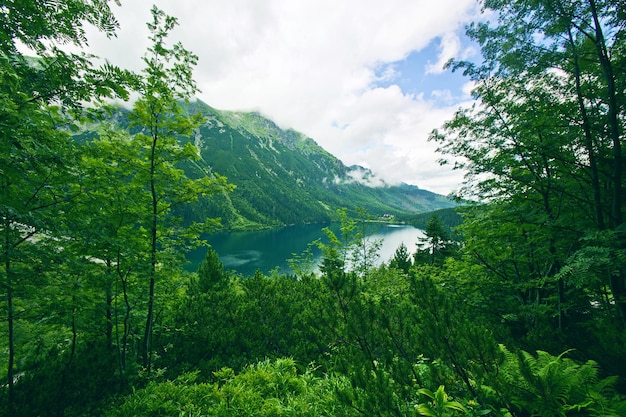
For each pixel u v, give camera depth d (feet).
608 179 18.66
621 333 12.85
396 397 12.53
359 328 13.57
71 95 12.77
